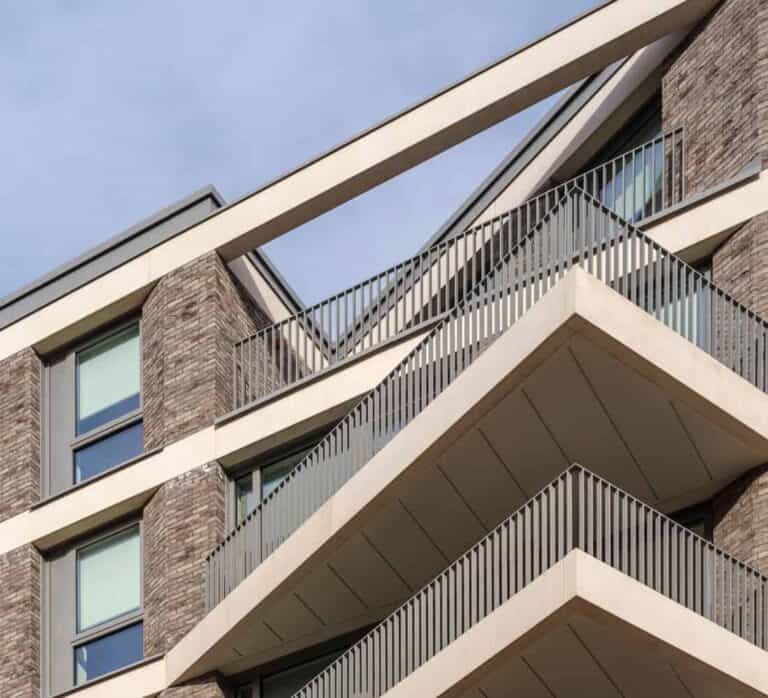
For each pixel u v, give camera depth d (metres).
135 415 29.16
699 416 22.06
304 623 25.77
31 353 30.44
